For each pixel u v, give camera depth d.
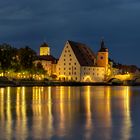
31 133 39.56
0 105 76.31
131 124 46.81
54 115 56.75
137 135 38.97
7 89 171.50
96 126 44.97
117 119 52.00
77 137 37.75
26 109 66.81
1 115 56.19
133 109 68.38
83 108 70.06
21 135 38.41
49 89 180.50
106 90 179.38
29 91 149.38
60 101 91.31
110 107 72.94
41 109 67.06
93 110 65.94
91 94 131.88
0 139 36.53
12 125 45.03
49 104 80.25
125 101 92.44
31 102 86.50
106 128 43.41
